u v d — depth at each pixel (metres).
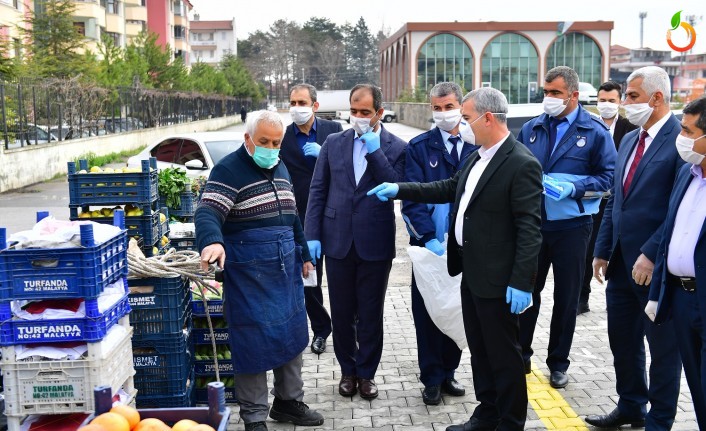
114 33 51.97
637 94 4.08
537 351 5.94
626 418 4.39
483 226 3.94
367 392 4.93
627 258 4.19
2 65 18.92
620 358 4.37
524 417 4.04
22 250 3.32
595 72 58.97
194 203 7.00
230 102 67.75
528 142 5.27
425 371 4.85
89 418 2.88
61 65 28.62
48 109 20.53
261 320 4.11
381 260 4.83
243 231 4.12
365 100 4.73
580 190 4.84
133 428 2.85
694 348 3.66
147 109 33.50
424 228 4.77
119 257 3.70
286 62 106.00
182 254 4.55
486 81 59.06
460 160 4.75
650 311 3.80
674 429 4.37
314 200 5.05
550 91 5.01
